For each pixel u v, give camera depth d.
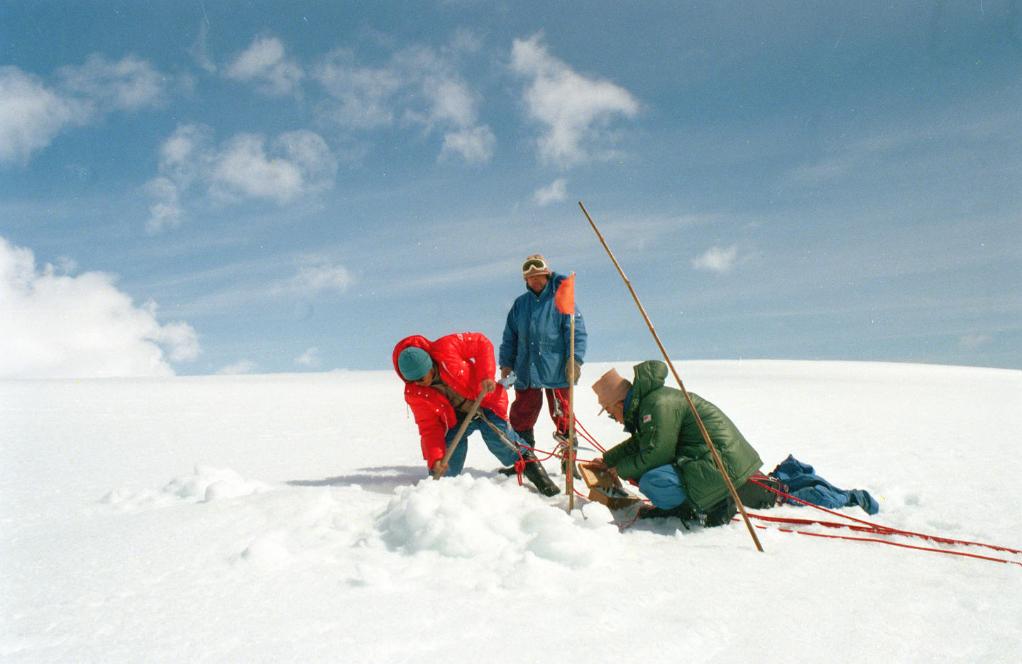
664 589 2.54
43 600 2.35
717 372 20.78
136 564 2.71
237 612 2.24
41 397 12.38
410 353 4.20
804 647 2.10
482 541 2.86
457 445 4.46
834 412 9.68
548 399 5.56
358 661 1.92
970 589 2.60
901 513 3.80
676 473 3.49
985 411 9.94
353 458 5.86
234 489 3.99
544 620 2.22
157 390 14.48
